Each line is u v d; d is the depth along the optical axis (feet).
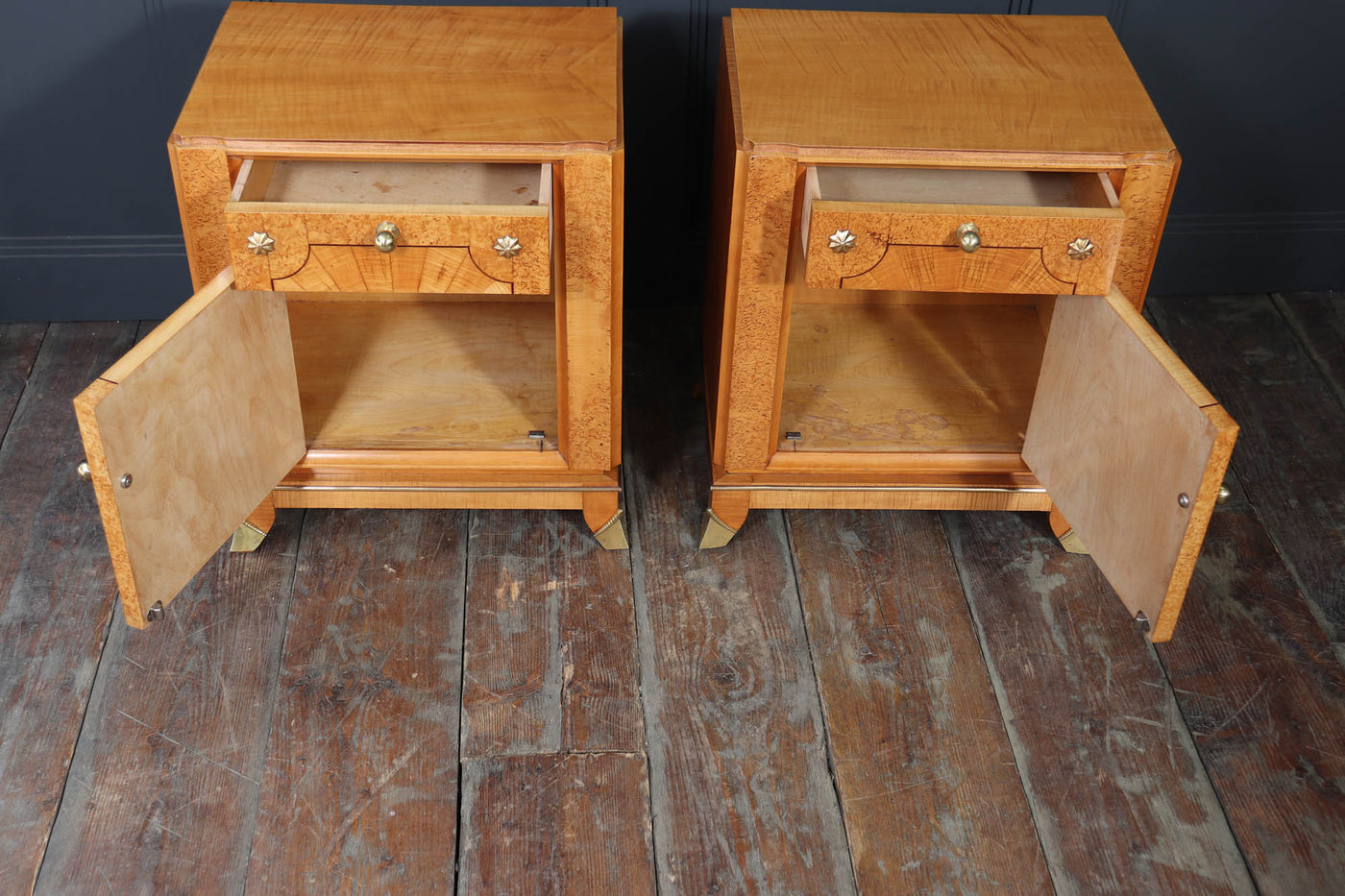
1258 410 7.51
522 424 6.47
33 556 6.40
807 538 6.68
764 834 5.31
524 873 5.15
